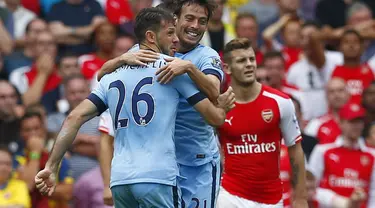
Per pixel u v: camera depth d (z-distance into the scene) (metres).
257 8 49.47
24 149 38.28
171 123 23.97
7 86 39.31
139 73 24.03
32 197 36.56
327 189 38.53
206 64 25.14
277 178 30.08
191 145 25.81
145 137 23.77
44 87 43.28
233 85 29.69
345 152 38.66
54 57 44.56
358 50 44.69
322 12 49.94
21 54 44.88
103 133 29.95
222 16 44.38
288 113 29.48
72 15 46.97
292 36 46.12
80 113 24.25
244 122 29.56
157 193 23.58
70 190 36.84
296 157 29.78
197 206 25.98
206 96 24.20
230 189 30.00
